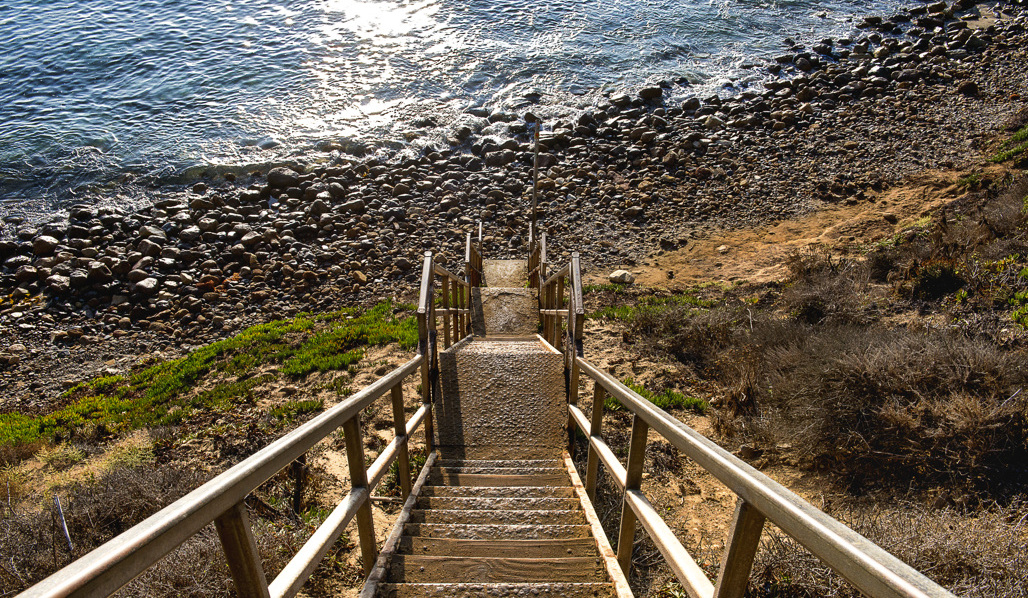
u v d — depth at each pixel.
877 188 15.62
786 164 17.83
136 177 18.98
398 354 8.93
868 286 8.92
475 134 21.72
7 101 24.70
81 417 8.40
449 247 15.18
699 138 19.88
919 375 4.80
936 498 4.12
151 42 30.12
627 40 30.31
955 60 24.39
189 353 11.36
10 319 12.84
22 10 34.97
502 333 9.17
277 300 13.36
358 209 16.61
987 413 4.25
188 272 14.20
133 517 4.51
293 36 30.75
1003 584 2.93
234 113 23.34
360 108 23.86
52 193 18.34
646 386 7.06
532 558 2.87
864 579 0.91
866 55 26.92
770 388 6.07
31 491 6.08
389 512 4.56
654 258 14.15
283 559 3.79
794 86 24.03
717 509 4.54
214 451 6.35
